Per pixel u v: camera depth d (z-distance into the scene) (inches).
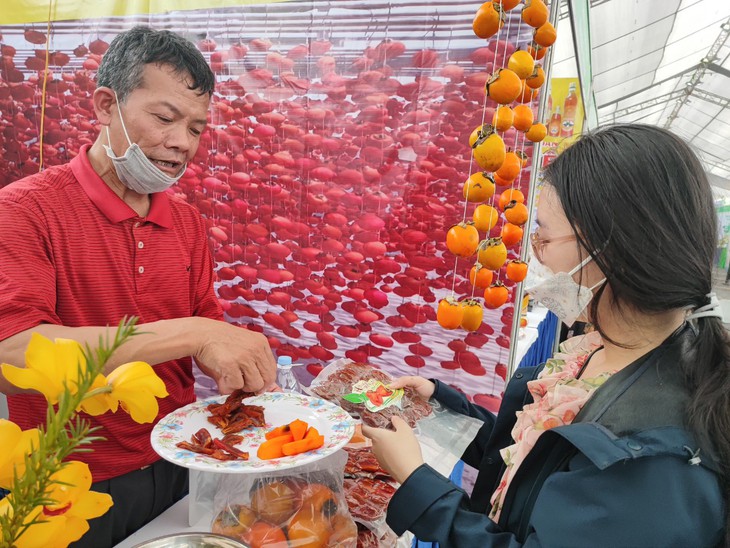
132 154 40.7
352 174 67.1
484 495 40.9
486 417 50.6
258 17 67.9
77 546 41.3
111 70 40.8
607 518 22.5
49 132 83.0
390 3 61.4
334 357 72.3
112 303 44.0
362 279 68.9
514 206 47.6
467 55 59.4
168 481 47.9
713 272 26.4
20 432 15.5
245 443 35.9
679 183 25.4
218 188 75.0
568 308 31.2
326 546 31.0
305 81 67.4
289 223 71.8
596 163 26.6
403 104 63.2
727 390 23.3
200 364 43.2
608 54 154.2
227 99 71.8
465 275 63.6
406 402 49.0
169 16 72.7
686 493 22.1
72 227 41.6
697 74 233.3
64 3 77.9
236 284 76.5
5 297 35.8
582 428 25.1
